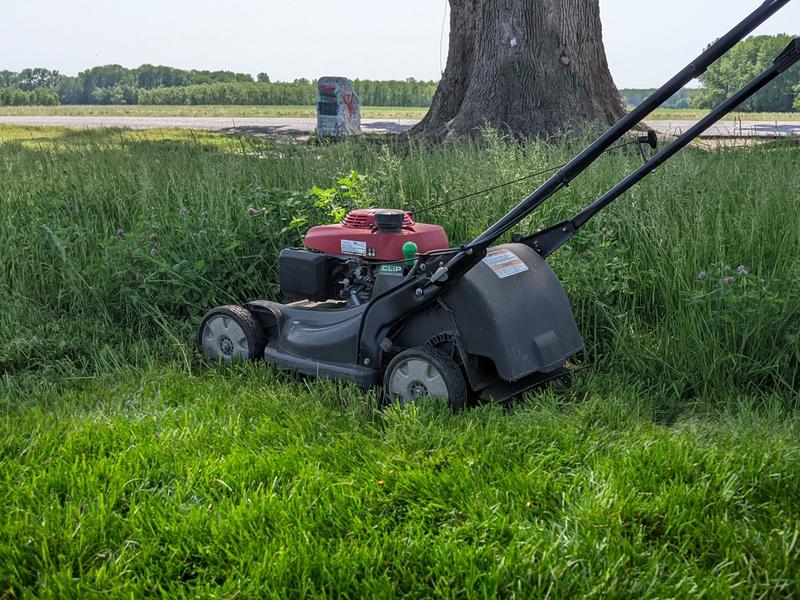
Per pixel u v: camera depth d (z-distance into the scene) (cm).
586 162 440
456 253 450
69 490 359
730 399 468
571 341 483
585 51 1387
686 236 588
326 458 390
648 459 371
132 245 651
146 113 3984
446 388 441
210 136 1964
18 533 325
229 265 656
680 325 525
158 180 837
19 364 555
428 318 470
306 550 312
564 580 294
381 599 288
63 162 983
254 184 800
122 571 305
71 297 663
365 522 336
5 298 647
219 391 477
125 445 399
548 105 1352
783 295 516
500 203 693
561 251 604
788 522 327
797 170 734
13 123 2973
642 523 330
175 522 331
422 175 750
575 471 370
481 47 1388
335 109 2036
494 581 293
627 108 1457
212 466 372
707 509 336
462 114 1398
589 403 448
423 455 385
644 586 292
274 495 345
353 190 702
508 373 444
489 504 344
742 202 658
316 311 519
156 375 505
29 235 732
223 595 290
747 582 295
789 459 367
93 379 514
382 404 476
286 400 461
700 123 443
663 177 684
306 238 535
